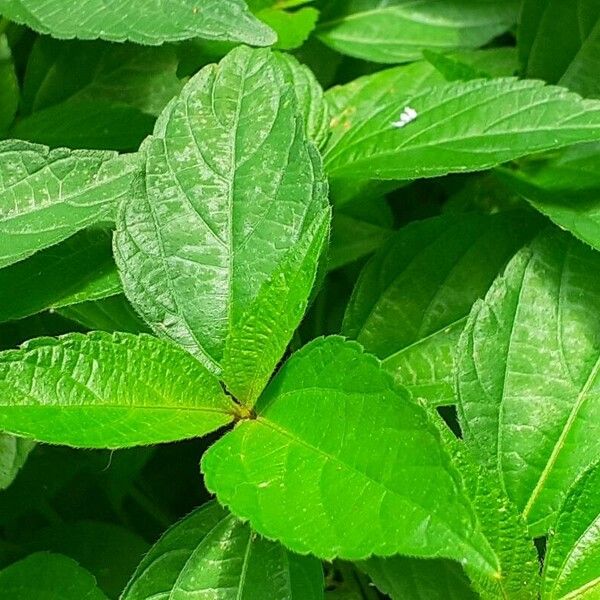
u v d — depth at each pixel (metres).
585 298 0.28
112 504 0.35
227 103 0.28
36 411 0.24
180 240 0.27
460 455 0.23
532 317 0.28
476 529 0.21
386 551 0.21
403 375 0.30
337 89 0.36
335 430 0.23
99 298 0.28
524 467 0.27
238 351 0.25
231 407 0.25
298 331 0.34
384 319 0.31
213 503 0.27
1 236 0.28
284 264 0.25
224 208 0.28
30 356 0.25
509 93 0.30
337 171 0.31
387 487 0.21
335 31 0.39
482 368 0.28
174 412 0.25
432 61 0.34
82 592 0.29
